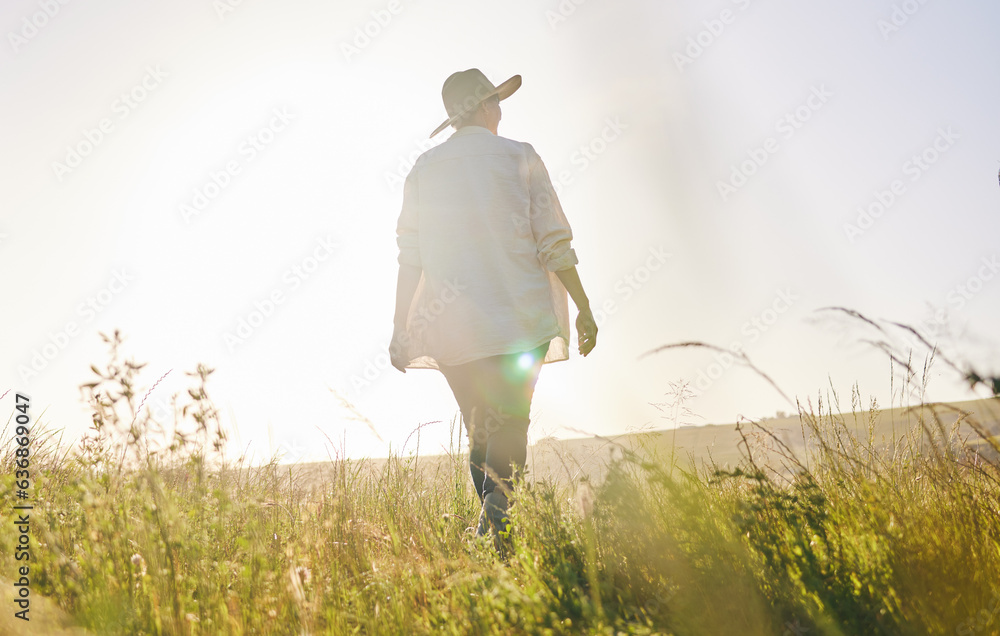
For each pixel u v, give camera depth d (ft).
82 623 6.22
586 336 10.43
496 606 6.33
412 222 11.12
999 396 5.71
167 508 6.90
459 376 10.59
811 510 6.90
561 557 7.18
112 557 6.89
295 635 6.42
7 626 5.83
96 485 7.20
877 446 8.41
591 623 6.00
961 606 5.54
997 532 6.55
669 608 6.31
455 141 11.02
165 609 6.37
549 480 8.87
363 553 8.39
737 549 6.43
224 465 8.30
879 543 6.35
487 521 9.12
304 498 10.27
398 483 11.50
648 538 6.98
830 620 5.45
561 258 10.36
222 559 7.88
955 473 7.37
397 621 6.48
